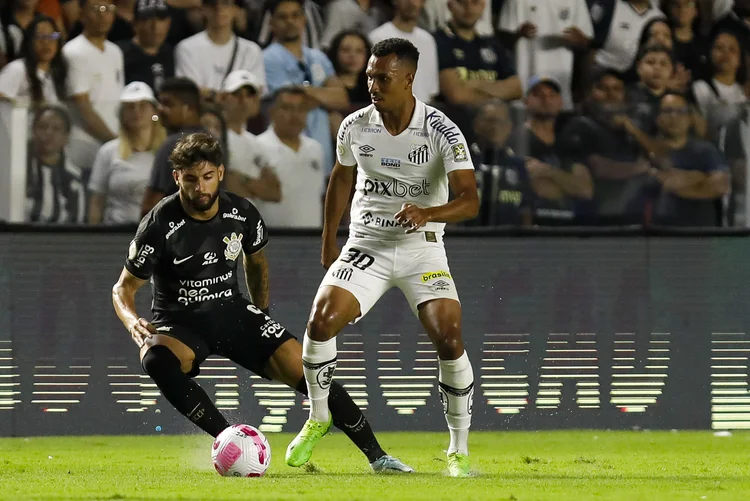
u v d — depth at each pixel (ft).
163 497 41.06
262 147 85.05
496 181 87.92
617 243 88.84
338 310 52.90
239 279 84.53
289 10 106.73
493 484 48.34
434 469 59.06
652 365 88.22
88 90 104.99
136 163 84.23
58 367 83.87
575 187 88.69
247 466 51.11
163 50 106.73
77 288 84.33
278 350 56.03
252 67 107.45
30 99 104.83
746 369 88.58
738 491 45.98
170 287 55.52
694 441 80.38
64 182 84.23
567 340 88.17
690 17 118.01
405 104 53.31
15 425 83.15
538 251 88.43
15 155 83.66
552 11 116.26
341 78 108.58
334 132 86.43
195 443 78.89
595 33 117.60
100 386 84.17
